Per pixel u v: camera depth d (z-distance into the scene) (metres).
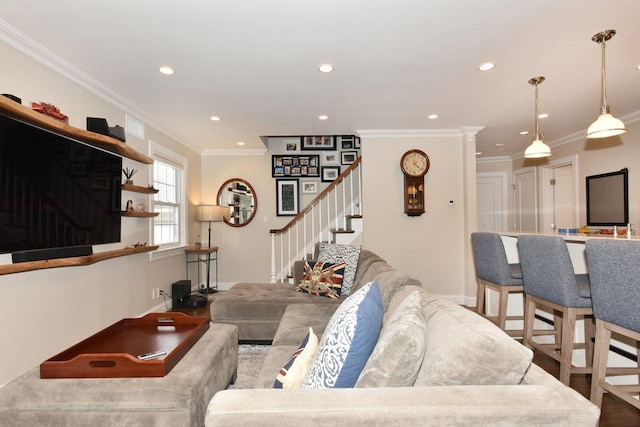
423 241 4.43
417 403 0.82
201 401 1.49
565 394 0.85
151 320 2.18
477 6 1.90
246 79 2.83
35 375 1.49
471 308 4.25
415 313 1.09
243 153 5.51
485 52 2.42
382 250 4.43
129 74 2.72
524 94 3.22
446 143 4.47
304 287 3.09
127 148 3.00
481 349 0.89
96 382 1.41
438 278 4.43
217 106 3.47
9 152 1.93
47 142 2.20
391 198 4.44
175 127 4.22
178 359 1.62
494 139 5.09
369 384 0.94
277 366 1.62
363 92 3.14
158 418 1.34
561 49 2.38
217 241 5.46
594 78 2.87
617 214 4.11
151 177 3.85
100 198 2.73
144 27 2.07
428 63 2.58
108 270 3.04
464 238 4.40
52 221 2.24
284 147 5.54
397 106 3.53
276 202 5.49
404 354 0.92
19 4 1.83
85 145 2.56
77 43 2.24
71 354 1.67
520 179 6.21
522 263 2.42
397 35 2.19
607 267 1.66
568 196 5.41
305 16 1.98
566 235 2.51
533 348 2.76
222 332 2.07
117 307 3.19
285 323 2.26
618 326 1.64
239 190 5.50
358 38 2.22
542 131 4.61
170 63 2.54
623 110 3.72
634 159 3.89
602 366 1.74
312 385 1.07
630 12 1.95
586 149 4.63
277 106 3.49
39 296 2.26
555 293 2.11
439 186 4.45
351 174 5.07
